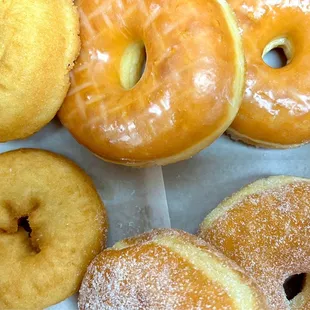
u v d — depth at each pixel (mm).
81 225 253
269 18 248
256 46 251
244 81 230
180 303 204
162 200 281
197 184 284
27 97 231
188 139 228
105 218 266
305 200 245
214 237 247
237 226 245
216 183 284
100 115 239
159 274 212
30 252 258
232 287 204
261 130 255
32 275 247
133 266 219
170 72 220
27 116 238
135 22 231
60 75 237
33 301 247
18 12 223
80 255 250
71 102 246
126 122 232
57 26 230
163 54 222
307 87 247
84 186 264
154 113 225
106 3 236
